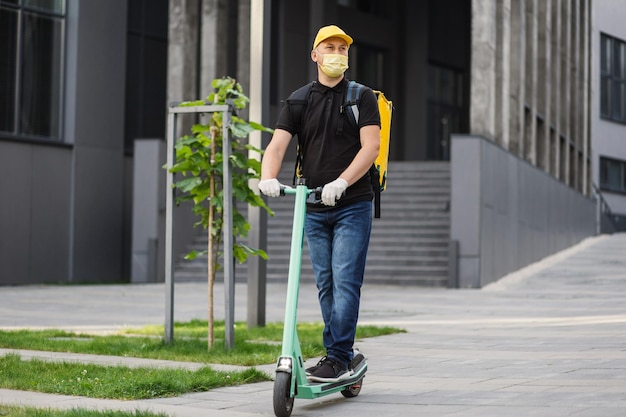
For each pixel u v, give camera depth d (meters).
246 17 38.72
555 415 7.73
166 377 9.81
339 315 8.59
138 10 39.50
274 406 7.77
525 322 17.97
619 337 14.40
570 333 15.32
